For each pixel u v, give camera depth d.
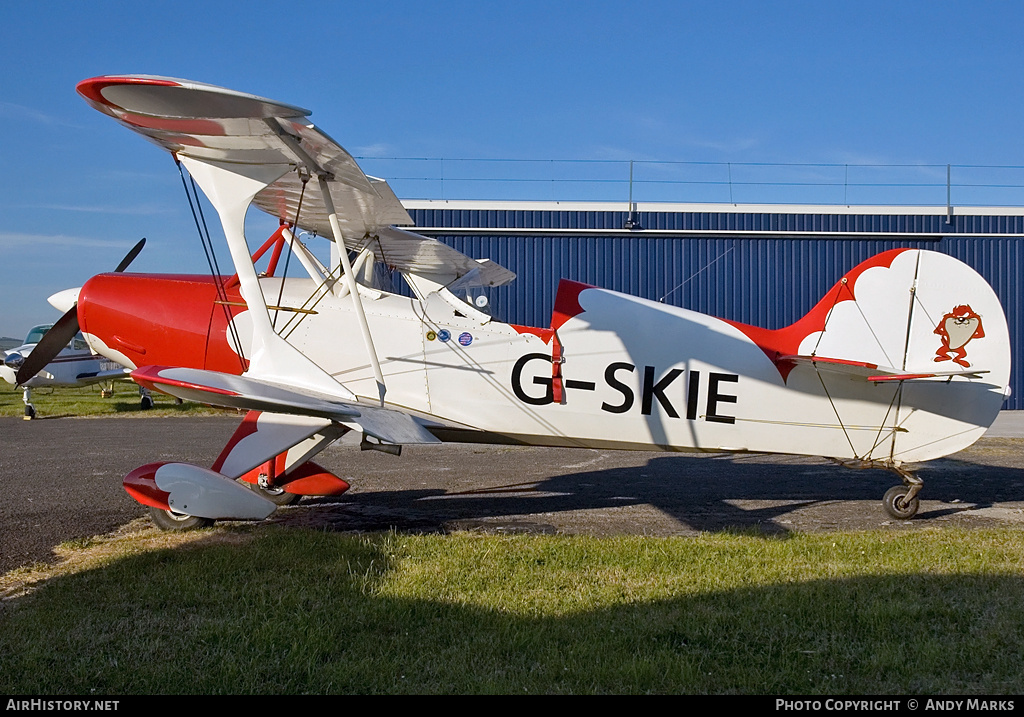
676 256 19.53
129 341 6.98
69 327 7.70
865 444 6.91
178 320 6.87
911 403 6.87
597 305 6.83
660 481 8.82
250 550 5.02
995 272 19.80
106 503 6.87
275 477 6.77
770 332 7.03
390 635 3.61
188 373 5.56
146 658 3.29
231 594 4.10
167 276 7.26
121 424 14.89
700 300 19.52
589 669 3.23
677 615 3.88
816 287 19.53
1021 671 3.30
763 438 6.87
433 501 7.36
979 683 3.19
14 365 15.57
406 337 6.66
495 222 19.44
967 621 3.87
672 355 6.78
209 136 5.37
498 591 4.25
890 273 6.93
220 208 5.96
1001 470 9.96
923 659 3.38
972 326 6.90
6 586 4.33
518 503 7.33
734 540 5.64
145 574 4.50
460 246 19.42
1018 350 19.80
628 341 6.76
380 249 7.93
